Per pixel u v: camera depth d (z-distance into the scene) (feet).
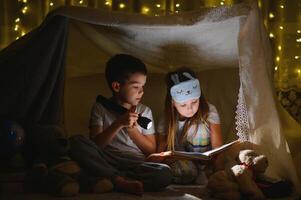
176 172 7.62
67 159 7.02
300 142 8.22
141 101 9.41
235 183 6.77
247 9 7.56
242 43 7.61
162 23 7.59
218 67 9.38
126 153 7.88
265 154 7.59
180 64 9.31
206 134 8.16
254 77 7.59
